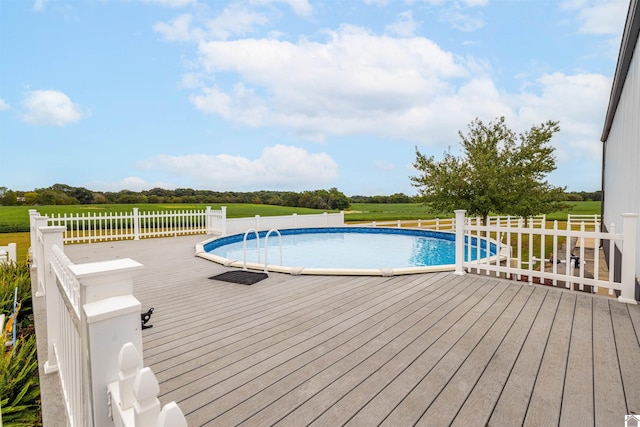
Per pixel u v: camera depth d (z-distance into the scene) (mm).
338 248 13781
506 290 4816
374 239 15906
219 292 4887
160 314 3928
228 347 3002
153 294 4801
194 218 14188
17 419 2758
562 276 4797
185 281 5594
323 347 2988
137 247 10125
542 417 2006
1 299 5398
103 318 1139
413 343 3061
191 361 2736
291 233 17188
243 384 2383
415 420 1977
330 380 2430
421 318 3715
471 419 1985
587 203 30328
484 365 2645
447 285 5117
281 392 2279
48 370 3002
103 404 1160
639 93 5766
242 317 3799
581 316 3740
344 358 2773
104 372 1156
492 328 3408
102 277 1215
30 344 3865
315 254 12562
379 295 4637
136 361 1074
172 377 2484
